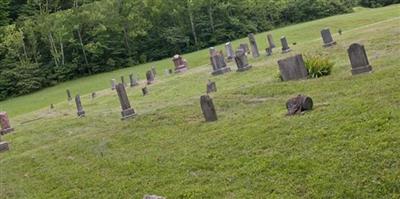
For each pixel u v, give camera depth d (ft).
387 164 24.75
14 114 124.67
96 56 200.03
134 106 65.51
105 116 65.00
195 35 215.10
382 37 67.21
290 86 48.57
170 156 36.76
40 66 193.16
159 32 214.69
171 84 79.97
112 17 202.59
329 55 65.16
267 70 65.31
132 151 41.57
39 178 41.42
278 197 25.16
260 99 47.55
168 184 31.37
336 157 27.20
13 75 181.47
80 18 199.41
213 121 43.55
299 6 234.38
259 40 150.71
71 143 51.29
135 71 161.38
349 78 44.32
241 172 29.50
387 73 41.70
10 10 221.66
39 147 55.88
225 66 75.61
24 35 198.70
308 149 29.53
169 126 46.60
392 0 239.91
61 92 157.38
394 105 32.01
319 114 35.12
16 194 38.42
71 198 34.04
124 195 31.73
